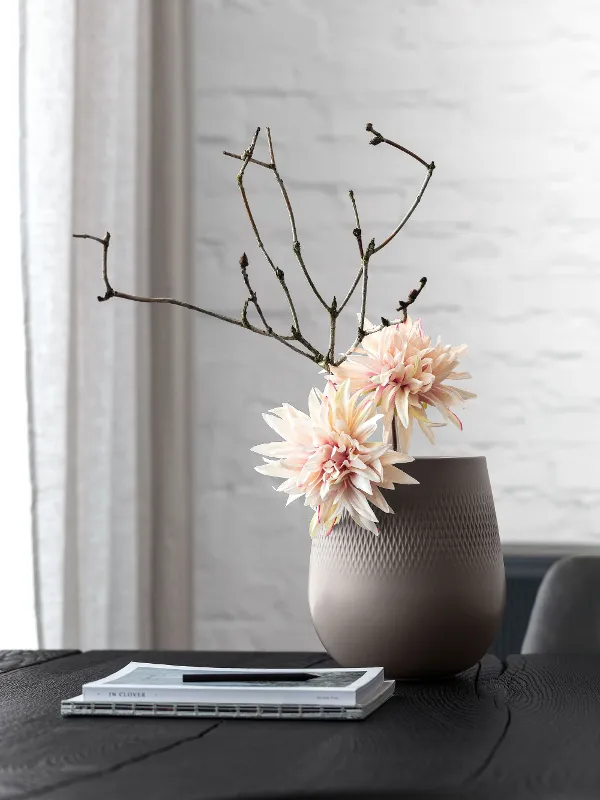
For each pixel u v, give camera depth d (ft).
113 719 2.95
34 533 6.67
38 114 6.80
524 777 2.35
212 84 7.69
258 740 2.68
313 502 3.32
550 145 7.43
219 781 2.32
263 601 7.59
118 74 7.07
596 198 7.41
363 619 3.38
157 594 7.09
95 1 7.02
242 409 7.61
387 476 3.30
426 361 3.44
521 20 7.47
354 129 7.59
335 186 7.59
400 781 2.31
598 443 7.38
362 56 7.59
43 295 6.73
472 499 3.43
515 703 3.16
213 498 7.63
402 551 3.36
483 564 3.42
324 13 7.63
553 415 7.41
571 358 7.41
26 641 6.86
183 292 7.22
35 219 6.76
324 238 7.59
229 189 7.66
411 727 2.83
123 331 7.02
